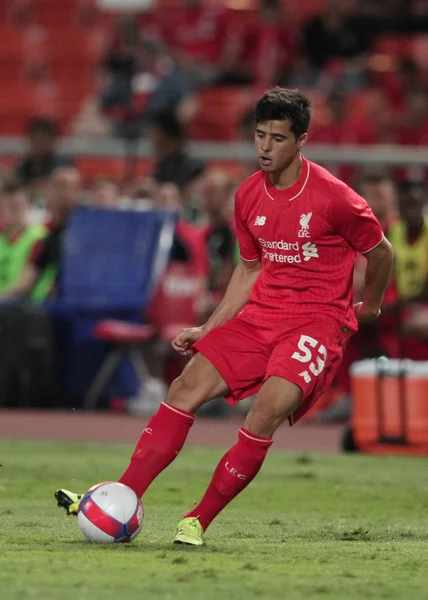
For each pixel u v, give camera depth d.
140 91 70.25
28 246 51.56
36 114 78.25
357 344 47.94
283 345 19.95
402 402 38.91
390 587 16.30
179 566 17.69
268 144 19.89
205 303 48.69
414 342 46.66
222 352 20.27
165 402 20.27
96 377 49.84
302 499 28.42
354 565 18.22
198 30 81.25
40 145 56.38
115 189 53.19
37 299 50.84
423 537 22.03
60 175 50.72
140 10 83.25
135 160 56.84
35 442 40.31
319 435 44.81
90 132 68.12
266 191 20.52
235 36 80.19
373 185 45.97
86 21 86.62
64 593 15.43
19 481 30.81
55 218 51.12
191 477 32.38
